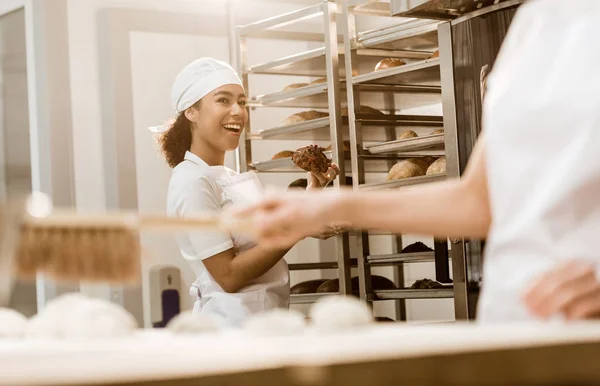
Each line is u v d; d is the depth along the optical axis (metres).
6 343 0.95
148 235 4.45
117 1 4.56
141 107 4.55
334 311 0.87
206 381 0.54
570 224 0.98
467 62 2.79
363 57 4.09
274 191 1.12
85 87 4.46
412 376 0.59
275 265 2.89
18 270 0.81
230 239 2.79
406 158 4.15
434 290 3.51
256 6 5.00
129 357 0.65
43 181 4.37
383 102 4.37
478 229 1.14
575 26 1.02
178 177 2.86
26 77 4.48
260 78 5.08
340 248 3.84
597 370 0.65
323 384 0.56
